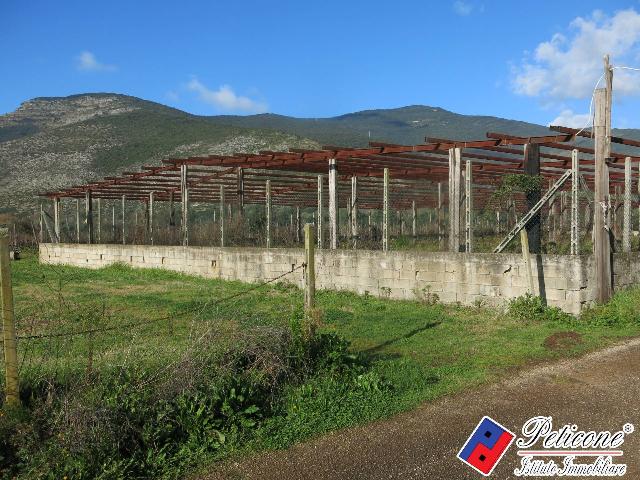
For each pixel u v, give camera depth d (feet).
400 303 46.21
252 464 17.15
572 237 38.24
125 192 90.68
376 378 23.29
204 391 19.69
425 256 45.98
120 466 16.56
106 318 35.60
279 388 21.77
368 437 18.85
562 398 22.25
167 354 23.68
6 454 16.85
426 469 16.61
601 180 39.04
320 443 18.48
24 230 129.70
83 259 87.92
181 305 44.19
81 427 17.16
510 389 23.44
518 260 40.55
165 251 72.90
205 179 76.95
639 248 49.16
